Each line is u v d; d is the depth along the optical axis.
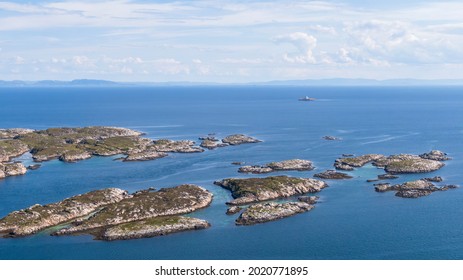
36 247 134.88
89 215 161.00
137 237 141.75
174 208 164.62
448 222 154.62
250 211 160.25
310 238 142.00
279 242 139.25
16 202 178.88
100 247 135.12
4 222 147.88
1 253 130.75
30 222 147.75
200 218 159.50
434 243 138.25
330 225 152.50
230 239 141.38
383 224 153.12
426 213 163.50
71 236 142.75
